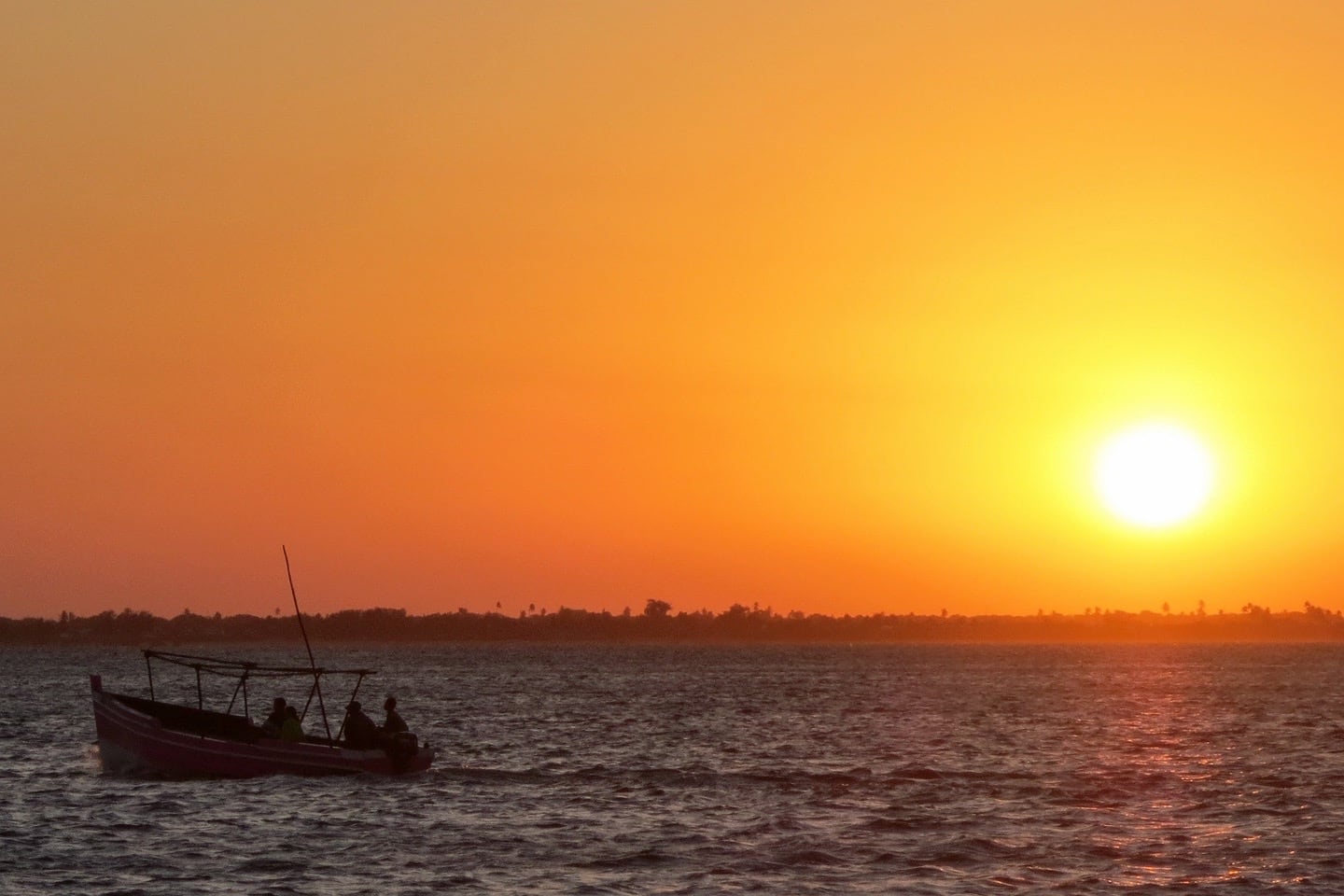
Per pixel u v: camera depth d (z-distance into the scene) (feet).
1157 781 269.03
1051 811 228.22
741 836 201.87
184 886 169.37
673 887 170.50
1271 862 185.88
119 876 173.99
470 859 185.06
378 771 255.50
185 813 216.54
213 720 264.72
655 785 257.96
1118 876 177.27
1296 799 243.81
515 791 244.63
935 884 172.65
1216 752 334.44
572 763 303.89
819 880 174.29
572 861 183.73
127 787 244.22
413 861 183.11
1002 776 278.05
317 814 216.54
